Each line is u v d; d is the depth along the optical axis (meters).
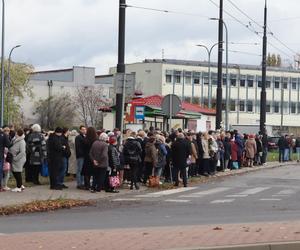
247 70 109.50
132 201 17.12
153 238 9.52
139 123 28.39
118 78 20.75
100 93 92.00
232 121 107.19
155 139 21.62
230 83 107.81
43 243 9.06
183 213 14.38
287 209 15.40
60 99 90.00
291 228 10.76
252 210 15.12
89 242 9.16
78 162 19.23
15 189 17.78
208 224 11.80
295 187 22.53
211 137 27.17
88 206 15.88
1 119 54.88
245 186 22.78
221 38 35.16
